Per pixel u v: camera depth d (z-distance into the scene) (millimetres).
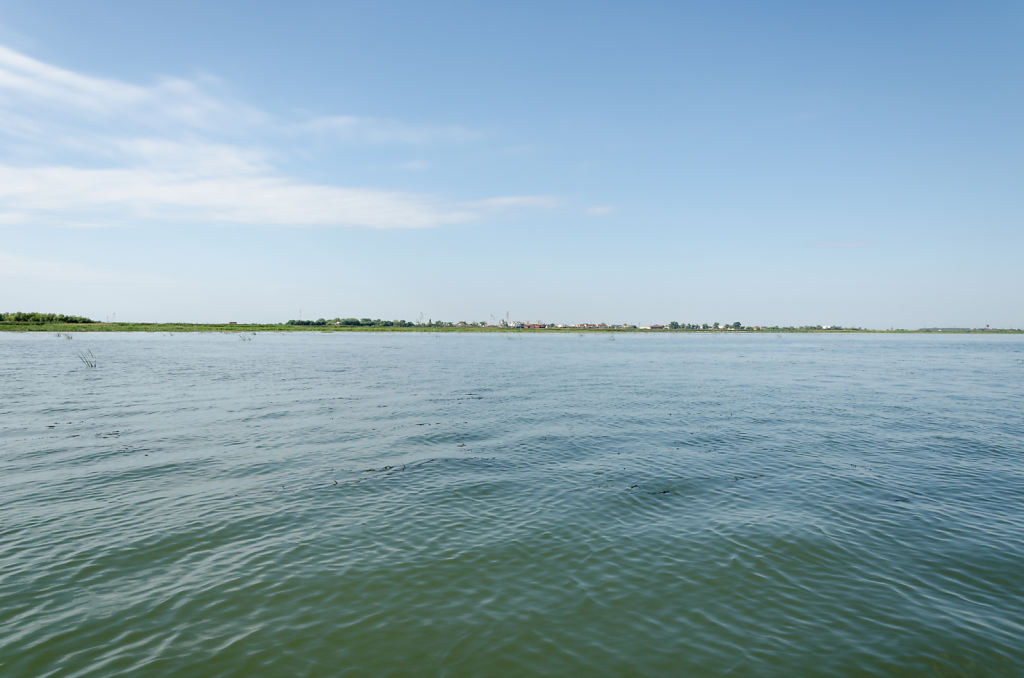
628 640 9289
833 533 13867
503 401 36875
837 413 32312
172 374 52969
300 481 18016
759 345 158125
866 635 9461
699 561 12281
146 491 16734
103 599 10383
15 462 19906
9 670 8289
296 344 132000
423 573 11602
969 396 40156
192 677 8227
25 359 68250
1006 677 8383
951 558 12453
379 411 32281
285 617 9875
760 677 8352
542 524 14430
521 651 8969
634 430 27016
